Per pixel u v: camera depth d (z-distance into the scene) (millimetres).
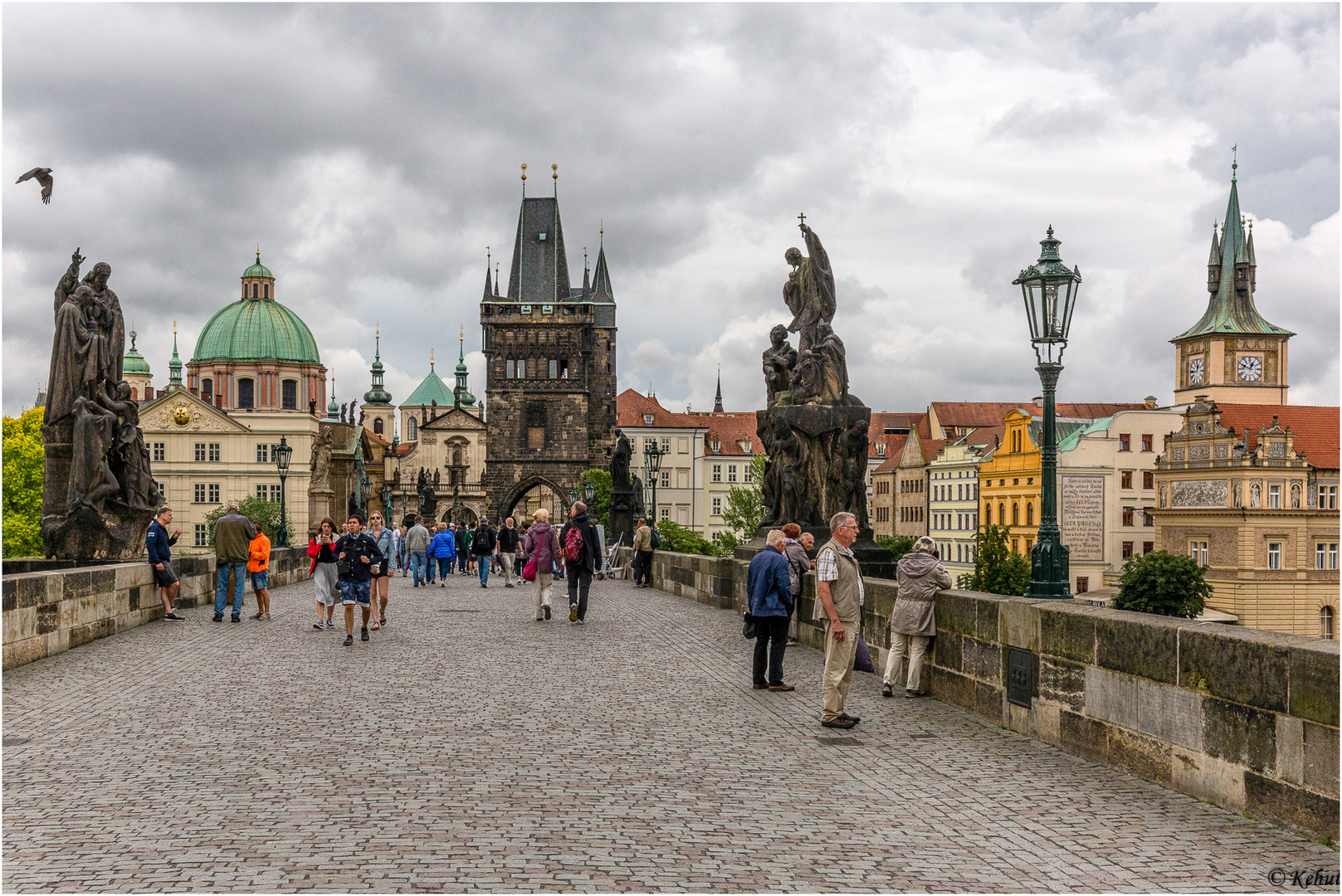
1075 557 108750
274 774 11031
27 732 13039
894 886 8016
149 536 26109
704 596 33750
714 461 168625
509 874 8109
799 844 8969
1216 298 128875
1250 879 8164
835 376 26938
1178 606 81062
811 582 21984
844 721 13680
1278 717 9312
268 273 175500
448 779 10891
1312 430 96500
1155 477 101375
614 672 18344
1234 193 128250
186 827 9219
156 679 17188
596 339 162500
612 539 58188
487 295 152750
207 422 142625
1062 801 10297
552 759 11812
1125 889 7984
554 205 152375
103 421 26578
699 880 8078
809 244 27453
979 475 127625
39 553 104938
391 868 8211
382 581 25250
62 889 7730
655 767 11562
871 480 164875
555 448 148750
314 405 172625
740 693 16281
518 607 32156
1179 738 10570
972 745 12766
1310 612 93125
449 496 183625
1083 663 12125
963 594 15219
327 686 16578
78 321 26609
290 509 143625
